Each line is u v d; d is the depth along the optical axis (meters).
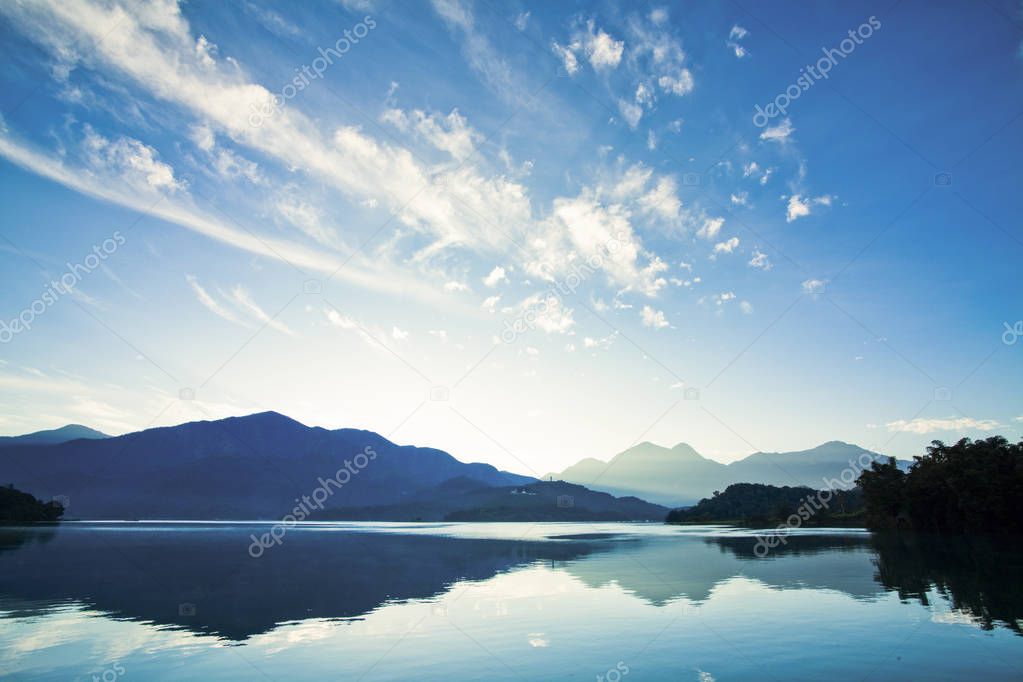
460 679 12.02
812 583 25.73
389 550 48.81
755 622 17.34
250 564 35.62
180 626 17.12
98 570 31.89
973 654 13.54
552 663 13.13
